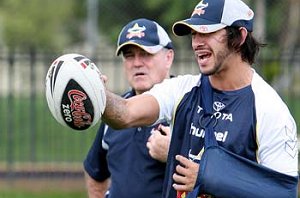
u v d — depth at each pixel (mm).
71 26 66188
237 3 11711
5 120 39438
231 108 11742
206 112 11852
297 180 11625
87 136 34625
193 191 11570
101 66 35750
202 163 11531
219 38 11586
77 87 10891
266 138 11523
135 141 14273
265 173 11492
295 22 44125
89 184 15820
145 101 12000
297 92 38562
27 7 66312
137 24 14555
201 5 11719
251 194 11414
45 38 65812
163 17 42875
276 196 11438
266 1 38812
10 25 65625
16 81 44281
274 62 32062
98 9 41594
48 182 32312
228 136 11625
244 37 11742
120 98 11812
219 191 11438
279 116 11531
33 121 33031
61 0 66625
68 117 11031
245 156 11602
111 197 14523
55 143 35344
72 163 33594
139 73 14516
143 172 14188
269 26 38812
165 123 13992
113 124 11750
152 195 14125
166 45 14586
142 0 41656
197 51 11742
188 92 12141
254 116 11586
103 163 15547
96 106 11016
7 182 32375
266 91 11742
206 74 11695
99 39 45656
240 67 11797
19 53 32906
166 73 14664
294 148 11586
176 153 12148
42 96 40031
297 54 32219
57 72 10953
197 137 11867
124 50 14602
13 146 34344
